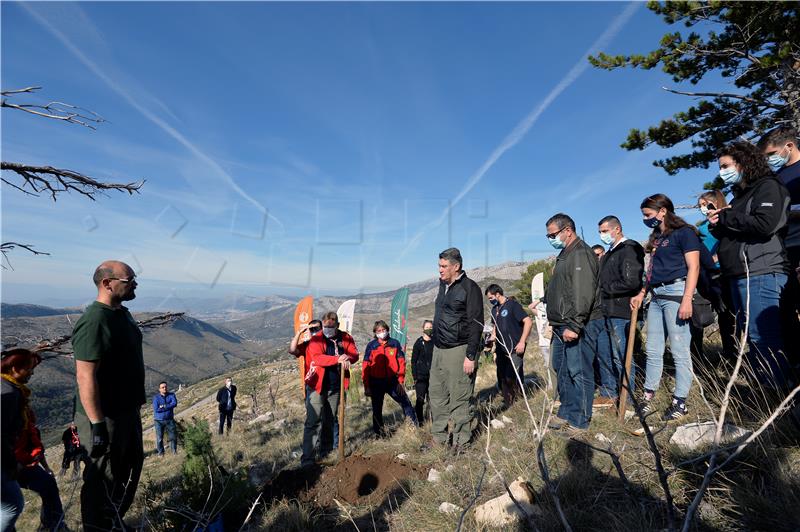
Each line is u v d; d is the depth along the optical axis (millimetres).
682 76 8672
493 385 8070
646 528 1863
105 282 2703
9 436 2451
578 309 3236
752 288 2695
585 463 2711
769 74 7926
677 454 2404
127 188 4125
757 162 2713
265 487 3699
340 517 3072
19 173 3555
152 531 2979
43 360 3482
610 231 4000
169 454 9953
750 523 1764
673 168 9273
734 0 7262
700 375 3410
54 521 4059
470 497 2834
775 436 2170
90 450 2568
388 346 5633
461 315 3934
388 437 5246
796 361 2502
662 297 3270
